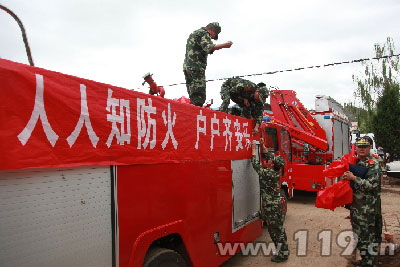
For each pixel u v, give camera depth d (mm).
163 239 2941
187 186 3010
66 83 1902
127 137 2326
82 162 1971
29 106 1690
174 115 2863
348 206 3902
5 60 1611
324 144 8914
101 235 2115
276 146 6715
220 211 3607
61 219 1858
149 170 2541
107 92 2178
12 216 1613
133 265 2340
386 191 10953
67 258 1888
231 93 4824
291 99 9852
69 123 1902
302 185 8375
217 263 3504
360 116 21641
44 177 1773
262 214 4859
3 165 1557
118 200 2246
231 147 3953
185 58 4297
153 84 3883
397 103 15922
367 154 3764
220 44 4090
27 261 1676
